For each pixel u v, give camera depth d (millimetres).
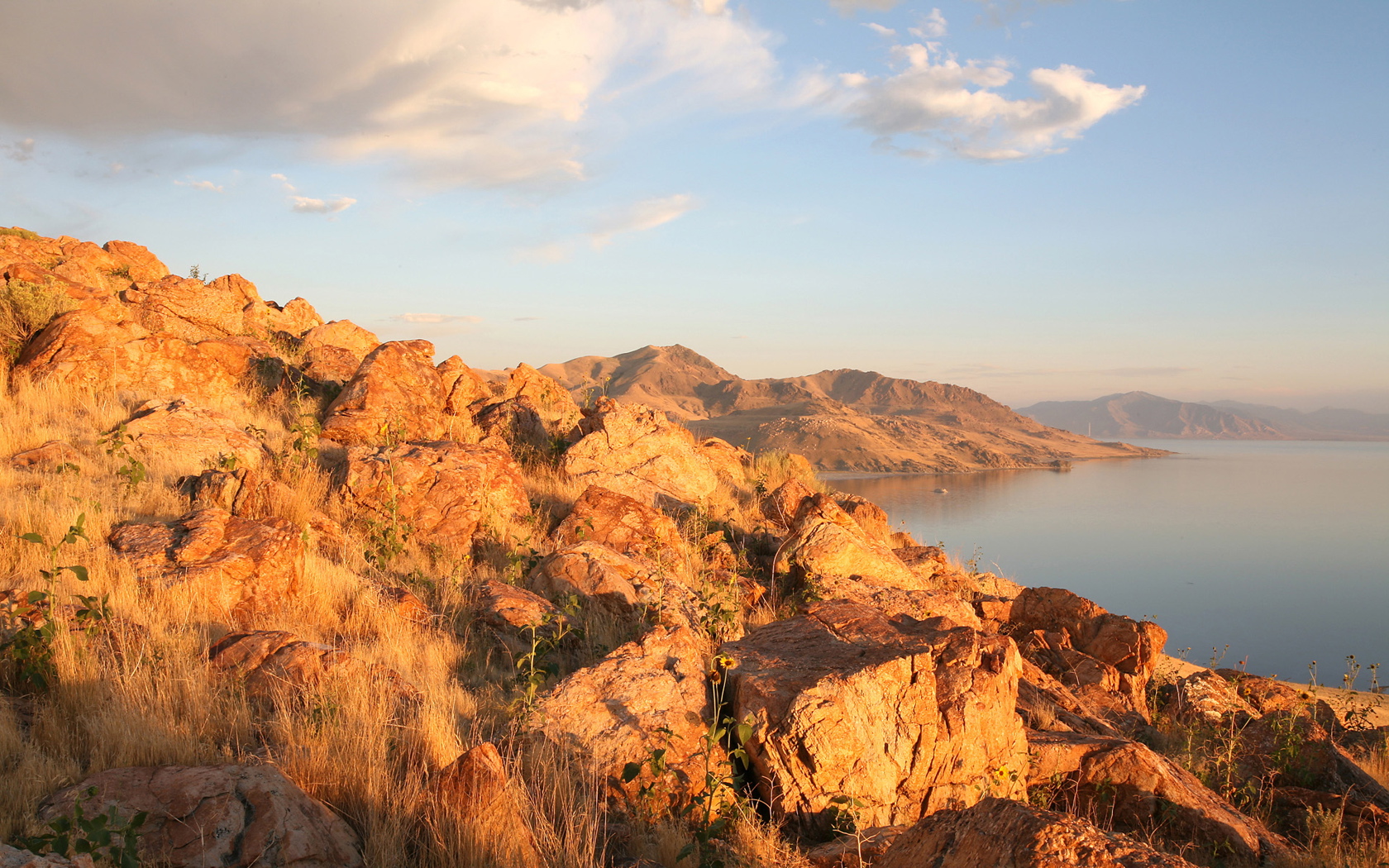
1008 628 13102
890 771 5844
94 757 4715
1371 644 130750
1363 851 6785
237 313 20516
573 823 4805
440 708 6035
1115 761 6805
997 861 3082
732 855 4914
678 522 14148
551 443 16344
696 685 6441
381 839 4285
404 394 15195
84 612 6215
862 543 12172
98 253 24406
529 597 8938
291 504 10203
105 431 12547
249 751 5156
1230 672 13344
